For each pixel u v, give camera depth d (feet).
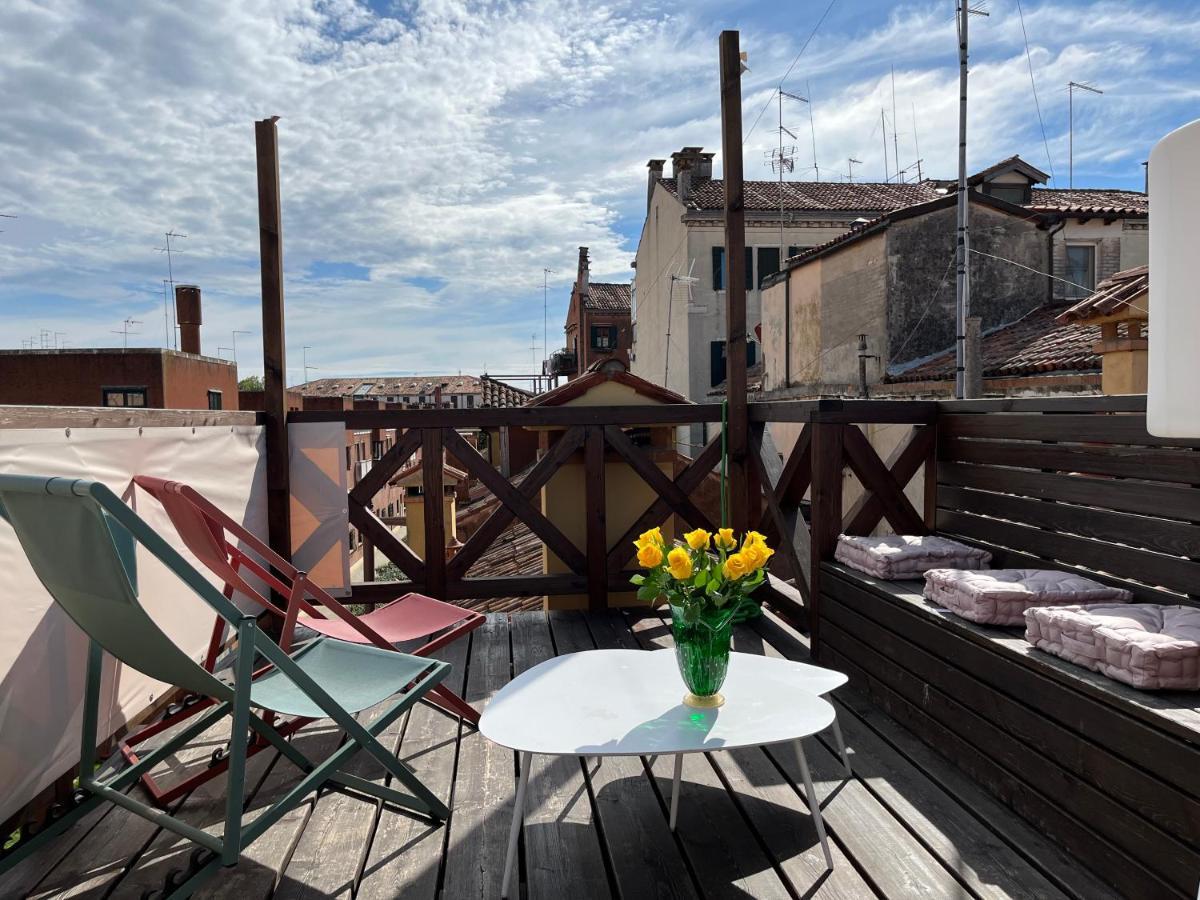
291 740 8.85
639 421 14.21
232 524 7.73
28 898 5.85
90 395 67.67
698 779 7.61
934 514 11.19
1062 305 41.81
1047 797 6.27
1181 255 2.54
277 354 13.42
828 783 7.41
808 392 50.90
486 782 7.70
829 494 10.87
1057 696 6.12
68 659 7.37
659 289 74.23
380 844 6.57
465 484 49.37
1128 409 7.80
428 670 7.38
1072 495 8.49
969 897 5.56
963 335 29.45
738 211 14.11
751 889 5.79
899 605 8.61
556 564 15.56
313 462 13.82
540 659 11.66
